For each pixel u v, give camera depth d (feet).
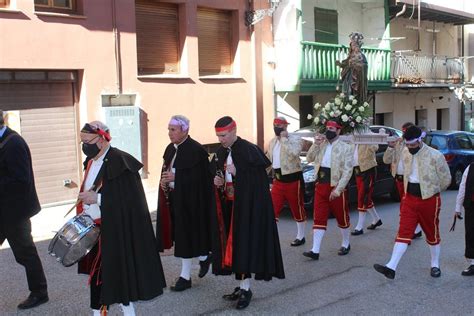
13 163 17.04
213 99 45.11
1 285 20.47
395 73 66.59
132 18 39.04
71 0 36.52
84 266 15.72
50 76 35.65
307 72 51.06
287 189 26.14
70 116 36.99
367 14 64.95
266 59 49.98
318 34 59.36
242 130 47.75
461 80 79.30
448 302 19.34
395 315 18.07
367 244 27.37
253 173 17.92
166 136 41.81
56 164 36.40
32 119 35.06
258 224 17.79
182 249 19.66
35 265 18.19
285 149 25.85
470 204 21.91
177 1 42.11
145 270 14.93
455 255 25.41
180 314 17.83
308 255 24.45
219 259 18.29
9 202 17.42
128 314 15.42
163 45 42.45
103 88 37.70
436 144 47.39
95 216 15.31
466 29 86.58
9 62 33.01
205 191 19.88
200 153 19.85
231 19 47.24
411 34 74.54
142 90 40.04
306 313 18.11
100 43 37.32
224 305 18.66
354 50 42.14
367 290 20.47
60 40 35.27
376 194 37.47
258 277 18.06
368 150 29.27
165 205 20.26
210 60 46.16
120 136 38.29
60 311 17.93
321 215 24.50
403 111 72.13
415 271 22.90
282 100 52.11
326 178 24.27
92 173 15.11
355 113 27.22
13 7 33.37
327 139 24.25
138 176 15.24
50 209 35.17
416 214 21.47
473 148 49.21
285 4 50.01
